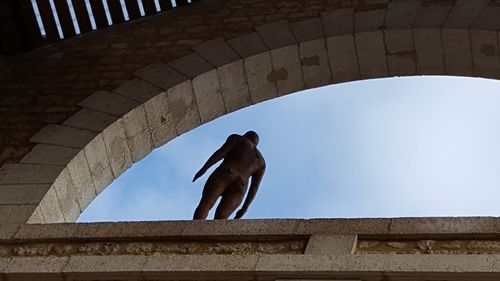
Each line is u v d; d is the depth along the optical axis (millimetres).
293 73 11289
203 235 8250
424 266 7309
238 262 7645
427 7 11250
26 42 11906
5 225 8812
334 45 11172
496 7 10984
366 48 11172
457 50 10969
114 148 10414
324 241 7879
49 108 10664
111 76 11086
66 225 8688
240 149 9820
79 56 11586
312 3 11750
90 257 7984
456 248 7715
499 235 7699
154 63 11188
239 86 11180
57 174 9703
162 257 7844
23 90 11055
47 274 7895
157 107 10727
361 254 7613
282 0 11906
